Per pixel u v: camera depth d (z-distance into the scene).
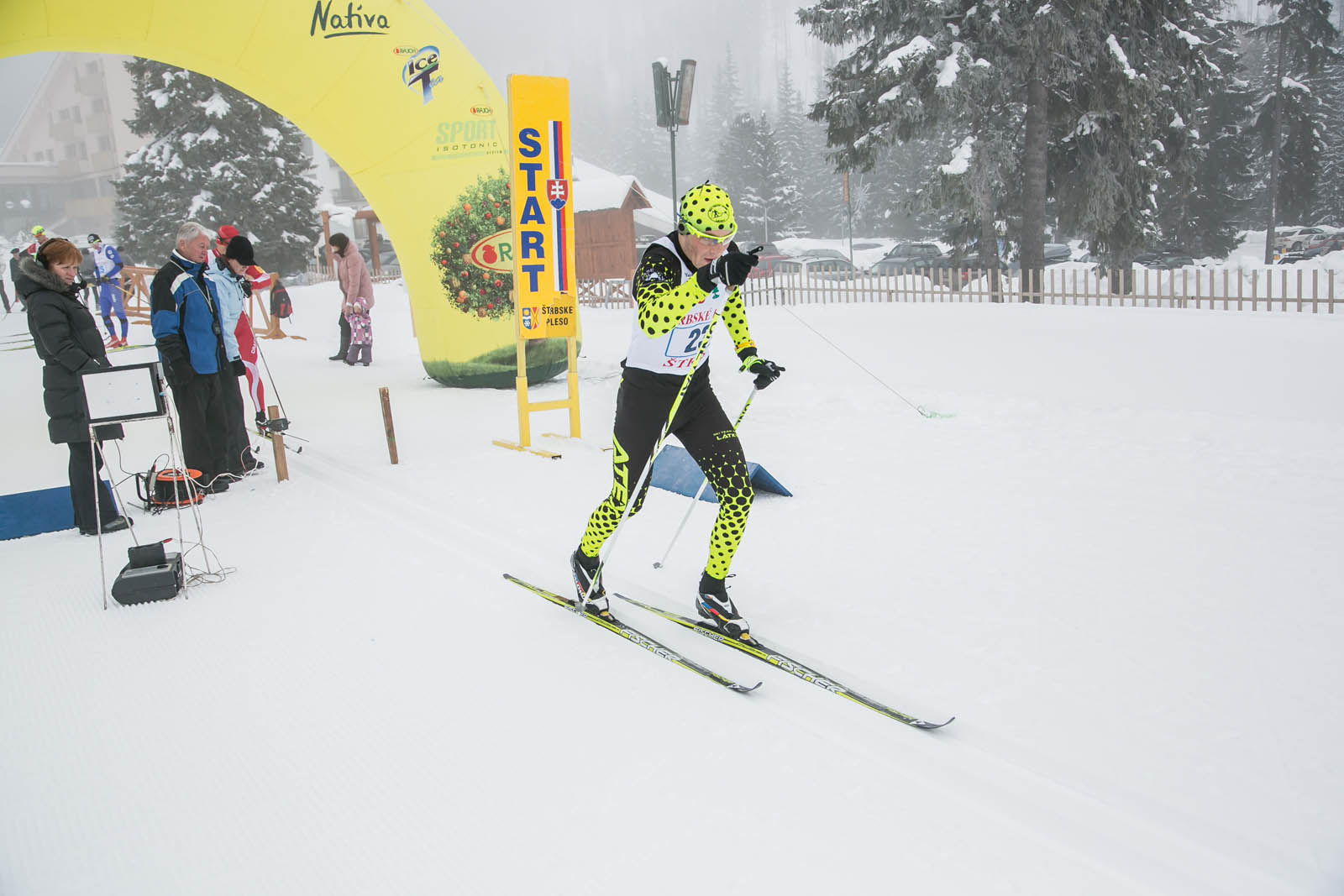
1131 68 17.88
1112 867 2.10
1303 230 37.09
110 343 14.97
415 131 8.66
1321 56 34.72
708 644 3.37
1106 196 18.95
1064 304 16.69
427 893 2.11
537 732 2.79
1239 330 11.22
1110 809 2.30
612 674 3.15
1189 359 9.28
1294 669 2.96
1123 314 13.74
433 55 8.58
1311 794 2.32
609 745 2.70
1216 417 6.61
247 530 5.02
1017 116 21.12
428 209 8.91
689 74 13.67
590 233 31.81
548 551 4.47
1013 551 4.16
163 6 7.59
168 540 4.18
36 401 9.94
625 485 3.44
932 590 3.75
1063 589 3.70
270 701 3.07
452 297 9.12
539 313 6.64
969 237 22.81
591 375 10.13
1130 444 6.02
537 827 2.33
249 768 2.67
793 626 3.47
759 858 2.16
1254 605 3.47
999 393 7.99
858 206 64.50
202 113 34.62
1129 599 3.58
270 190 34.84
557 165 6.48
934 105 18.94
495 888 2.11
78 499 5.03
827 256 41.25
